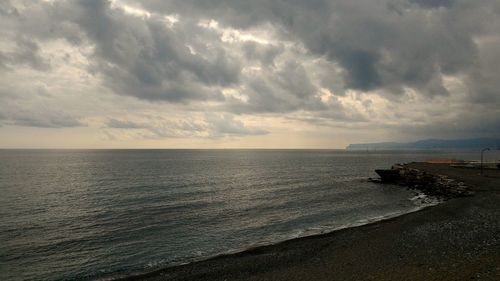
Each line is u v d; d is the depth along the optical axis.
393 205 41.84
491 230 24.72
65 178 71.56
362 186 60.69
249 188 57.56
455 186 48.88
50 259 23.02
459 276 15.66
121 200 44.72
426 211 34.12
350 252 21.86
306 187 59.25
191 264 21.23
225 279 18.39
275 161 153.50
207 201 44.28
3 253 24.20
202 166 112.75
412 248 21.55
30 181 66.06
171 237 27.92
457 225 27.02
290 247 24.00
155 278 19.12
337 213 37.16
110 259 22.91
